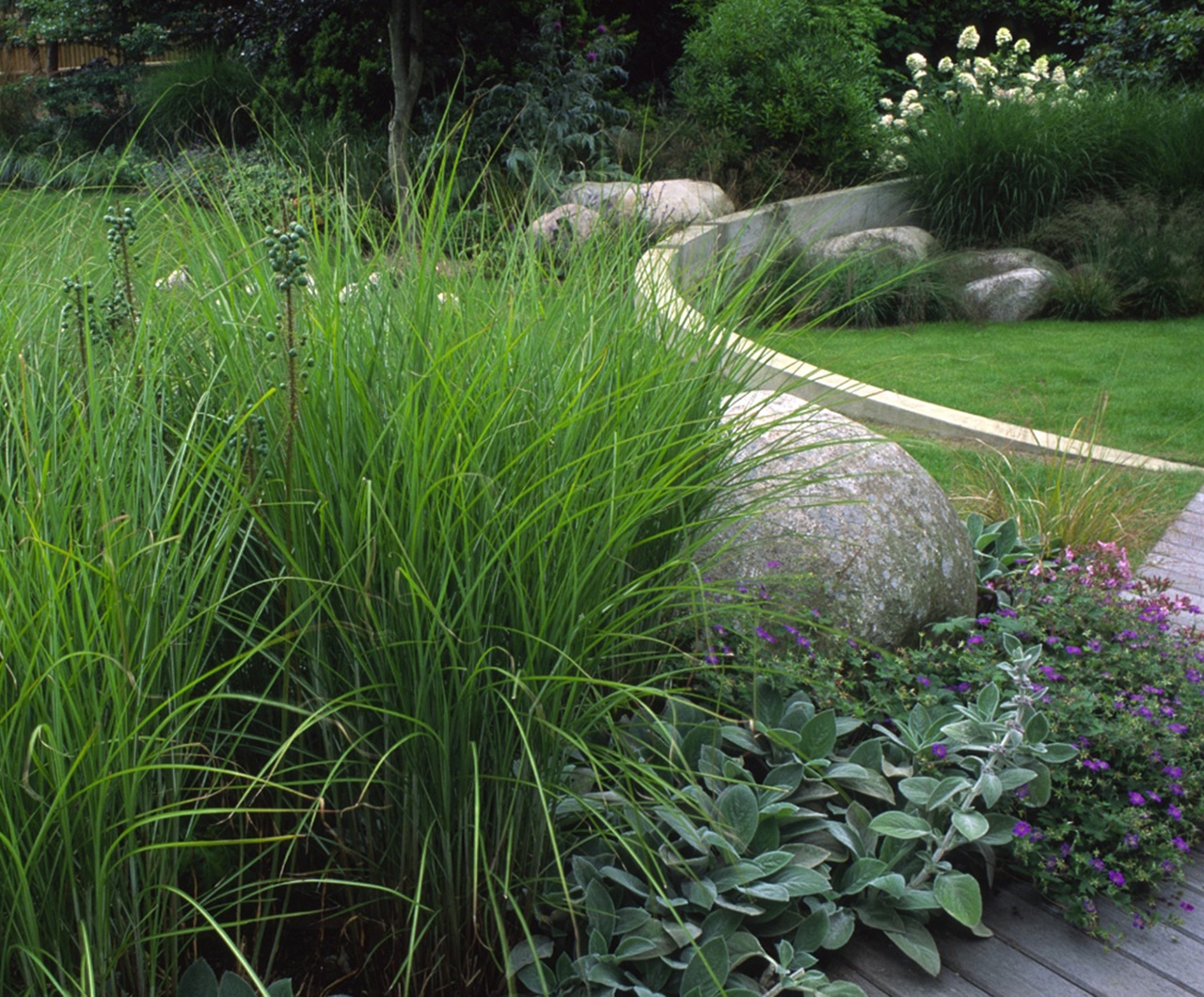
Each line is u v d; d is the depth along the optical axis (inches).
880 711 113.4
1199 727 118.7
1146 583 154.1
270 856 83.6
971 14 666.2
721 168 441.4
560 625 72.8
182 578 67.1
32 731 57.6
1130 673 124.3
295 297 77.0
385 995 80.2
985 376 301.1
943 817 101.2
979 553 157.4
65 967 62.1
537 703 69.1
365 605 69.7
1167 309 390.0
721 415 98.6
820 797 99.2
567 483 75.2
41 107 609.0
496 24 445.4
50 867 60.6
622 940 82.0
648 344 94.3
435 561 69.9
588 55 430.0
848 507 125.0
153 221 93.7
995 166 425.4
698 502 94.1
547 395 82.2
